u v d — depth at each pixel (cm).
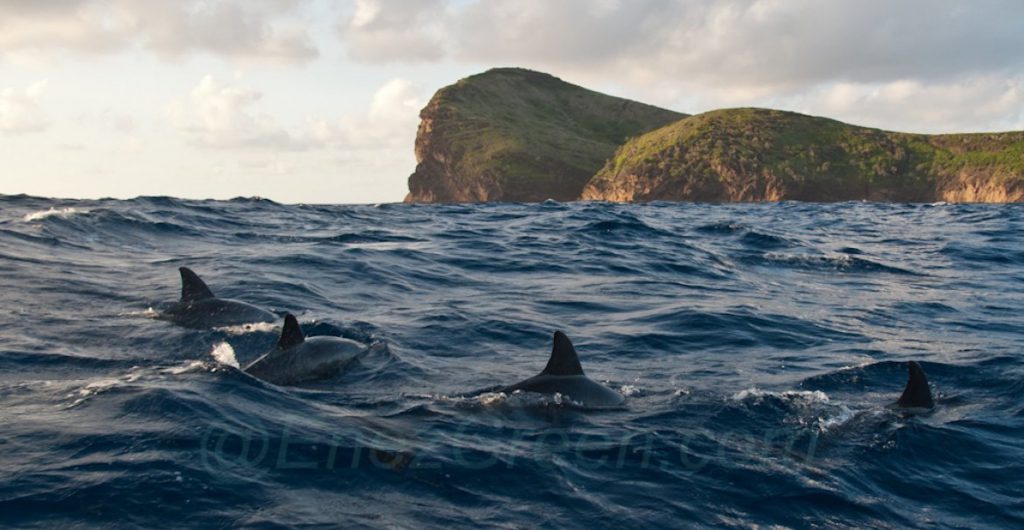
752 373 1277
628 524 726
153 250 2339
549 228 3456
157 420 890
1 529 641
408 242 2834
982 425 1029
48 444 812
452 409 1017
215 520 677
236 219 3328
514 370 1262
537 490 785
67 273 1856
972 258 2825
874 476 865
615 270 2348
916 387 1094
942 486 850
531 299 1870
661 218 4691
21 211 2809
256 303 1672
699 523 737
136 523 663
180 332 1377
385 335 1449
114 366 1163
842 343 1502
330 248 2516
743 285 2172
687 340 1498
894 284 2238
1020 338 1549
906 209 6775
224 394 998
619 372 1269
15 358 1170
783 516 763
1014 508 804
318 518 694
